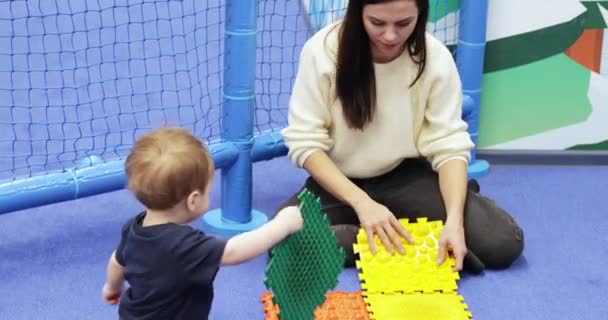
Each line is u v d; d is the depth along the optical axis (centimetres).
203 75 329
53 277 206
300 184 256
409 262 204
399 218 219
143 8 383
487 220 213
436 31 257
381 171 218
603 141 271
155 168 147
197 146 151
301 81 212
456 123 214
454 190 211
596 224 237
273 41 350
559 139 271
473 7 250
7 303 196
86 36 344
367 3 190
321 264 158
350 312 191
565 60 263
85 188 211
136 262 148
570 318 195
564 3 257
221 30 364
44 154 265
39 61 332
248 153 224
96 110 298
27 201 206
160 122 289
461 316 192
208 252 146
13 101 300
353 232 210
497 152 271
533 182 261
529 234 231
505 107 267
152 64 336
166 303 148
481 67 257
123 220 233
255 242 147
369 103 205
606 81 265
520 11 257
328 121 213
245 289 203
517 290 205
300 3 363
